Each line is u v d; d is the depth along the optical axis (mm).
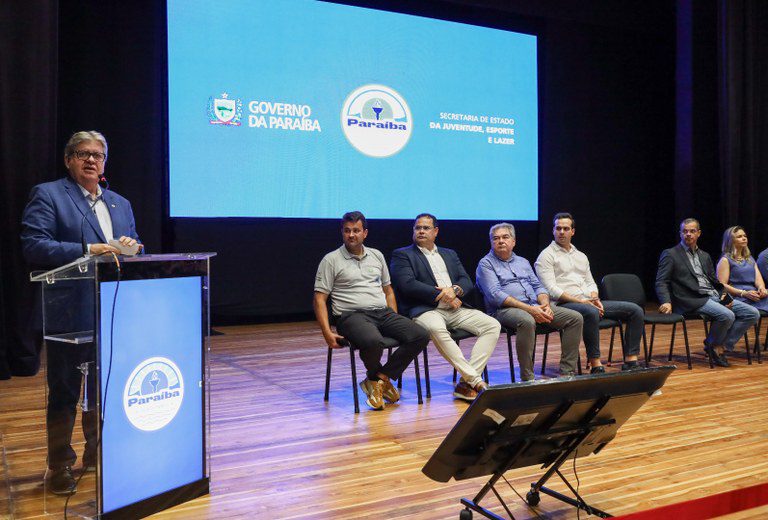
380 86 6914
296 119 6527
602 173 8742
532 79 7863
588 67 8531
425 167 7191
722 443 3100
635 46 8906
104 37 5785
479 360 3967
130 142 5859
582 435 2109
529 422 1967
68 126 5719
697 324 6914
